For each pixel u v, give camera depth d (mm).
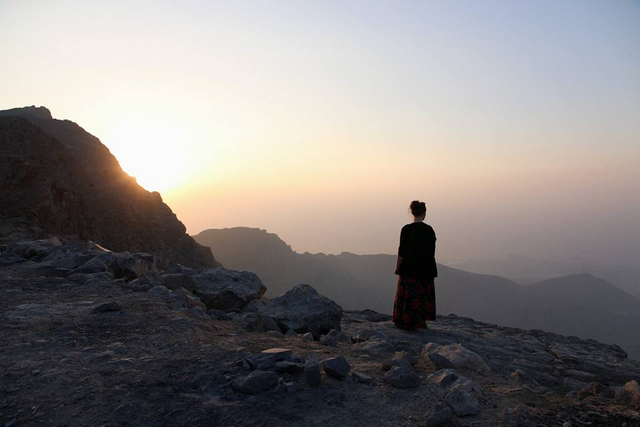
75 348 5051
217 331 6262
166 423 3408
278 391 4027
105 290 8492
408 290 7832
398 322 7910
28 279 9305
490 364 6223
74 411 3555
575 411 3945
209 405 3729
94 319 6270
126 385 4047
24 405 3643
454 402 3824
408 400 3977
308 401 3873
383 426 3477
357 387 4234
